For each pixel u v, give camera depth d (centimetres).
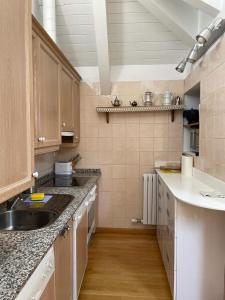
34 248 108
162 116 323
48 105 191
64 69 240
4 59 86
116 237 324
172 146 323
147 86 322
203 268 183
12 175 93
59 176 303
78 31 269
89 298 200
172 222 194
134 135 328
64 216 152
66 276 153
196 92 298
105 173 334
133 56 306
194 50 214
